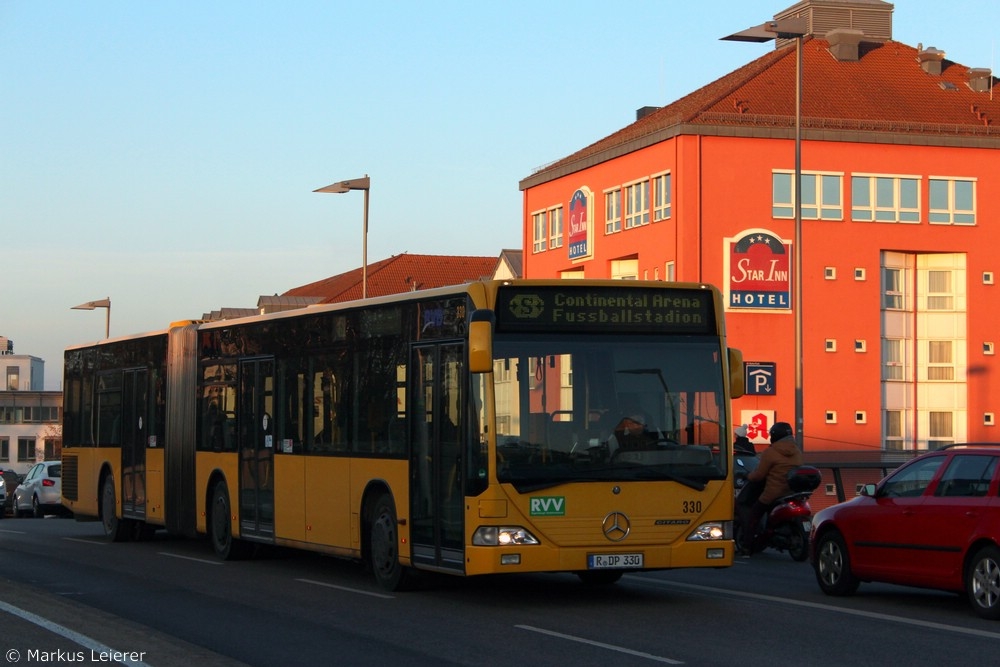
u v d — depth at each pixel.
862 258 60.16
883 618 13.48
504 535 13.68
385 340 16.02
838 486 28.23
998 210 61.69
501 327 13.99
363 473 16.39
